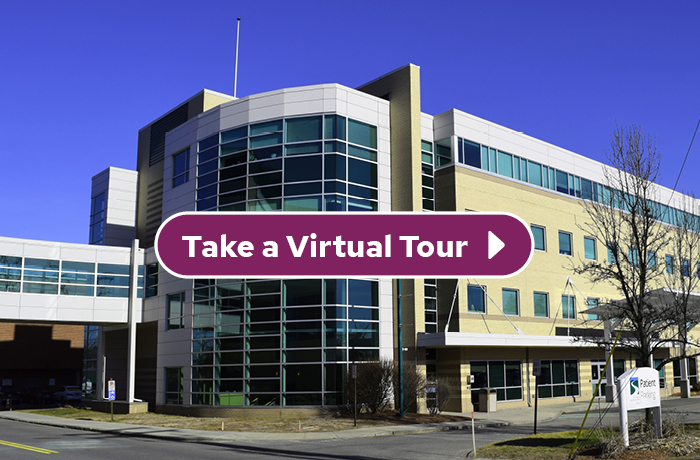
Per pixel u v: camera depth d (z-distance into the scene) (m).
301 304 29.53
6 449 18.06
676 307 17.20
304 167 30.83
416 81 33.22
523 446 17.08
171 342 34.22
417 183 32.19
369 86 35.09
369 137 32.47
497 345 31.50
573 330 38.72
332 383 28.78
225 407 29.95
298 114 31.47
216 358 30.95
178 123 40.94
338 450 17.98
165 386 34.56
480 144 36.19
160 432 23.33
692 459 13.48
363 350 29.86
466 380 32.09
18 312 33.81
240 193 31.70
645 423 16.47
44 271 34.84
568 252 40.12
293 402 28.95
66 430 25.94
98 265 36.34
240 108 32.66
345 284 29.69
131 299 36.16
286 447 18.95
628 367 42.19
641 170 17.66
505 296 35.38
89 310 35.66
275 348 29.48
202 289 32.44
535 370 20.66
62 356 57.00
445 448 18.12
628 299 17.19
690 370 47.47
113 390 30.58
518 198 37.31
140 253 38.06
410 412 29.62
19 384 54.97
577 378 38.72
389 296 31.42
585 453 15.08
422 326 31.59
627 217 18.59
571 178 41.47
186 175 35.16
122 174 43.41
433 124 36.03
